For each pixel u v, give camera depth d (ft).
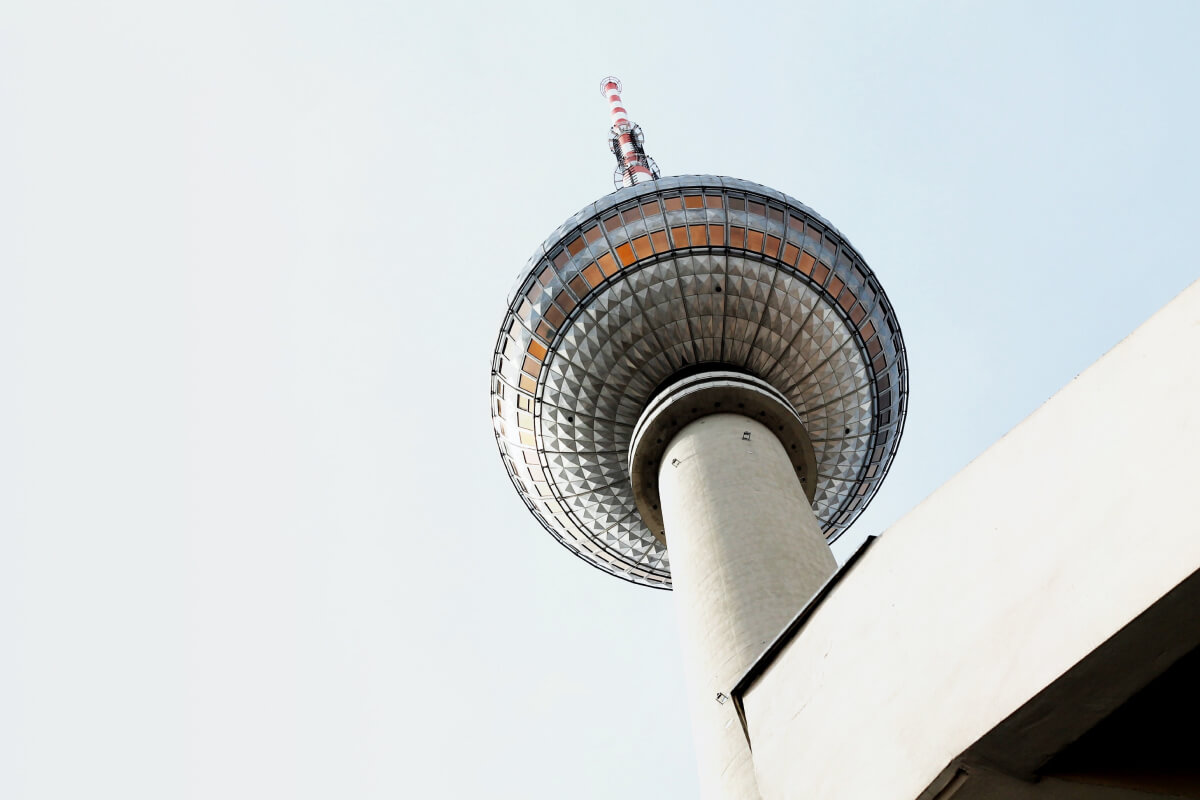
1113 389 26.18
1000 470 29.55
